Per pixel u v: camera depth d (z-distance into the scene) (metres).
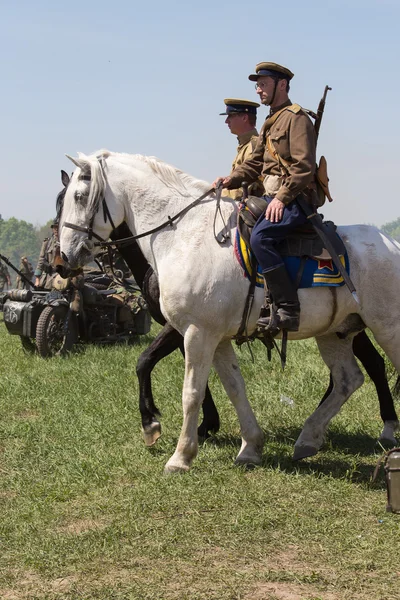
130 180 7.84
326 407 8.04
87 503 6.86
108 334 16.47
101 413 9.92
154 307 8.58
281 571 5.39
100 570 5.51
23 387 11.85
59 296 15.35
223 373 7.95
